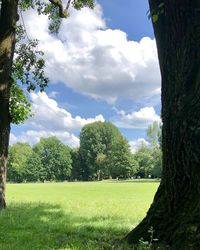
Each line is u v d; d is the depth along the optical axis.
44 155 155.00
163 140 8.63
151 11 8.71
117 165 146.50
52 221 13.80
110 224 13.09
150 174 152.25
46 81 23.42
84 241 9.49
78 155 153.50
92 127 150.12
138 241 8.48
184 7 8.34
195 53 8.13
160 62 8.84
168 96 8.53
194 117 7.63
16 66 23.08
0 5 19.61
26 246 8.84
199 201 7.41
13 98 23.48
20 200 27.95
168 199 8.30
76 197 33.25
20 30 22.83
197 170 7.54
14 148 153.50
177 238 7.56
